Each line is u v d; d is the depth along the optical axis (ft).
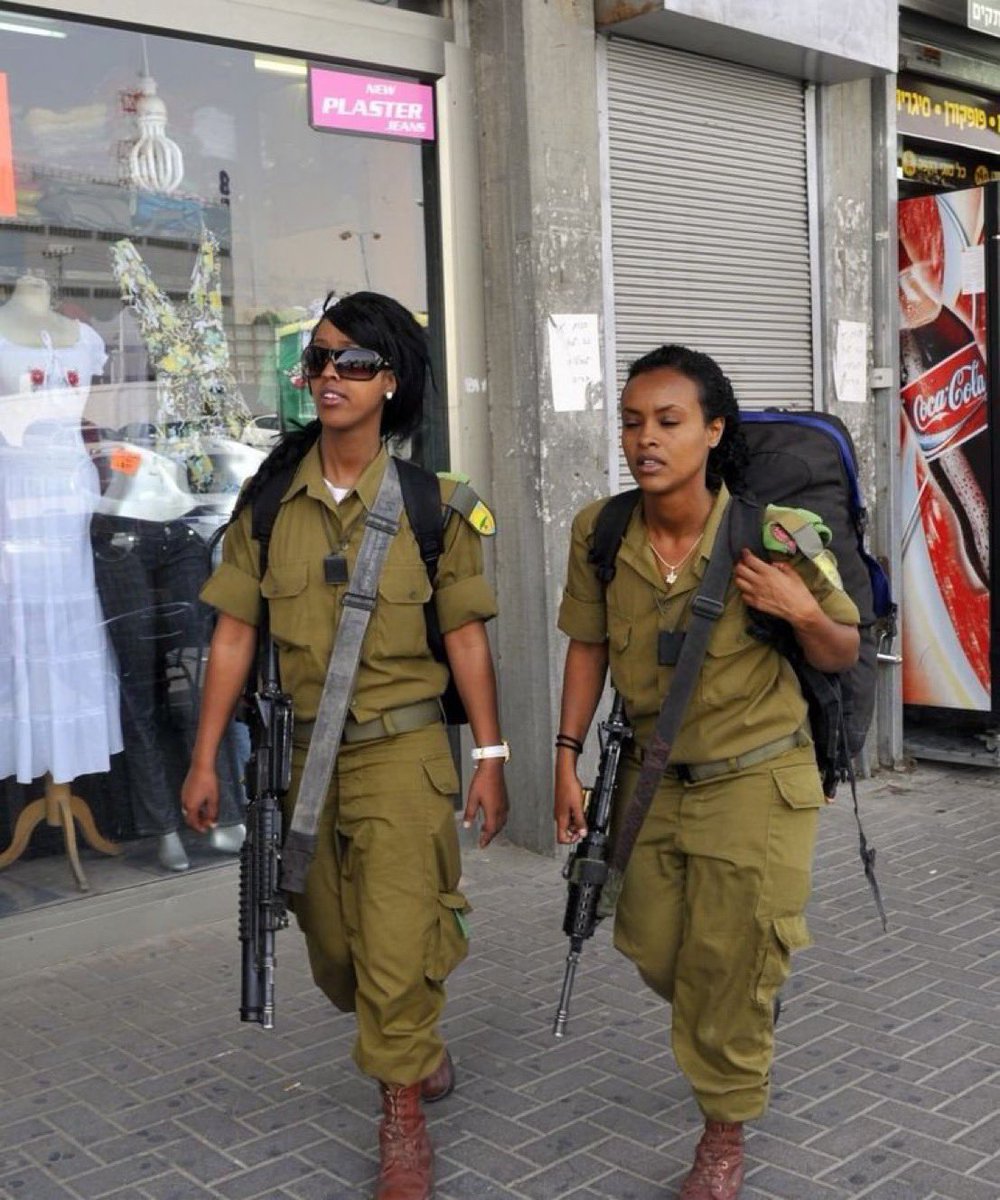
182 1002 13.43
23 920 14.34
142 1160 10.50
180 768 15.70
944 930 15.08
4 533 14.35
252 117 15.84
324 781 9.34
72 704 14.84
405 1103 9.78
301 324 16.49
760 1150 10.44
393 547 9.57
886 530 21.85
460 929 9.97
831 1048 12.19
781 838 9.20
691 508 9.17
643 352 18.85
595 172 17.65
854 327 21.42
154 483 15.42
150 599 15.46
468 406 17.57
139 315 15.19
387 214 17.10
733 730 9.21
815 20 18.98
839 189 21.11
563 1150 10.52
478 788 10.04
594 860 9.43
